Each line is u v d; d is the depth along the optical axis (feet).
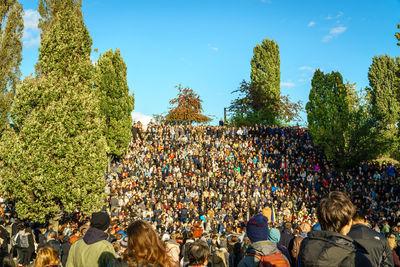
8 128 55.11
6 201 67.97
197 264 13.24
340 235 8.43
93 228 12.82
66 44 59.82
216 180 101.55
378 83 182.19
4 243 34.14
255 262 10.94
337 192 9.50
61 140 53.11
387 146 111.45
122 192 88.53
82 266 12.23
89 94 60.64
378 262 9.97
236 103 200.95
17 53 91.91
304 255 8.54
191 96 204.74
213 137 134.72
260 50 222.48
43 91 54.29
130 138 116.98
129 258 9.17
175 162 109.40
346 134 114.93
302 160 115.65
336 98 118.83
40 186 50.14
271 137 135.95
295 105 202.08
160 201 88.28
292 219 81.10
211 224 75.46
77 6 81.61
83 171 54.65
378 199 93.50
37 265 14.71
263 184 101.96
